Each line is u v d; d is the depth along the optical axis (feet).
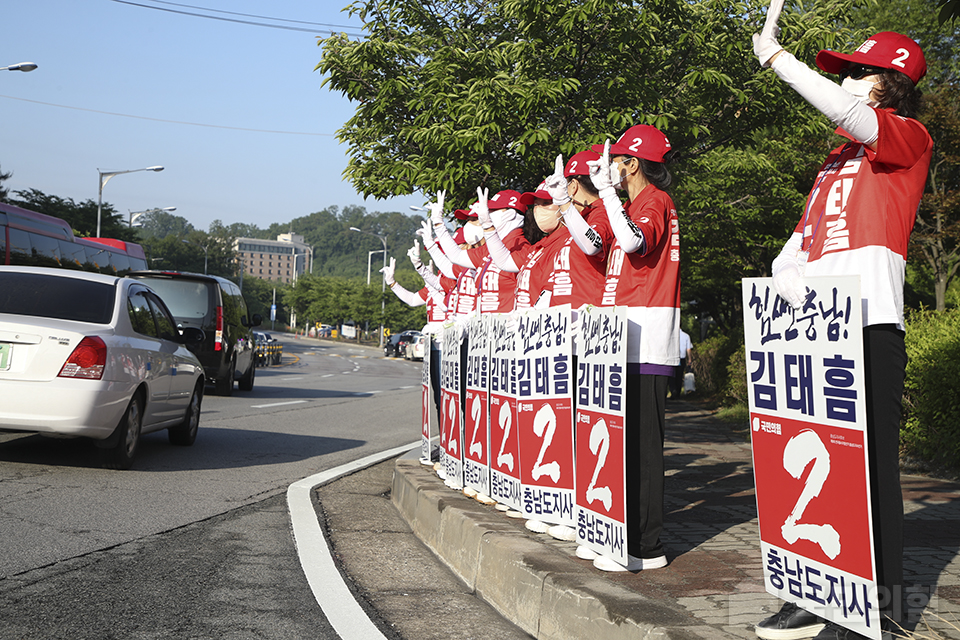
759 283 9.21
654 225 11.85
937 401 24.00
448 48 29.71
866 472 7.98
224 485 21.54
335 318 363.56
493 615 12.23
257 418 39.47
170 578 13.04
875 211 9.07
